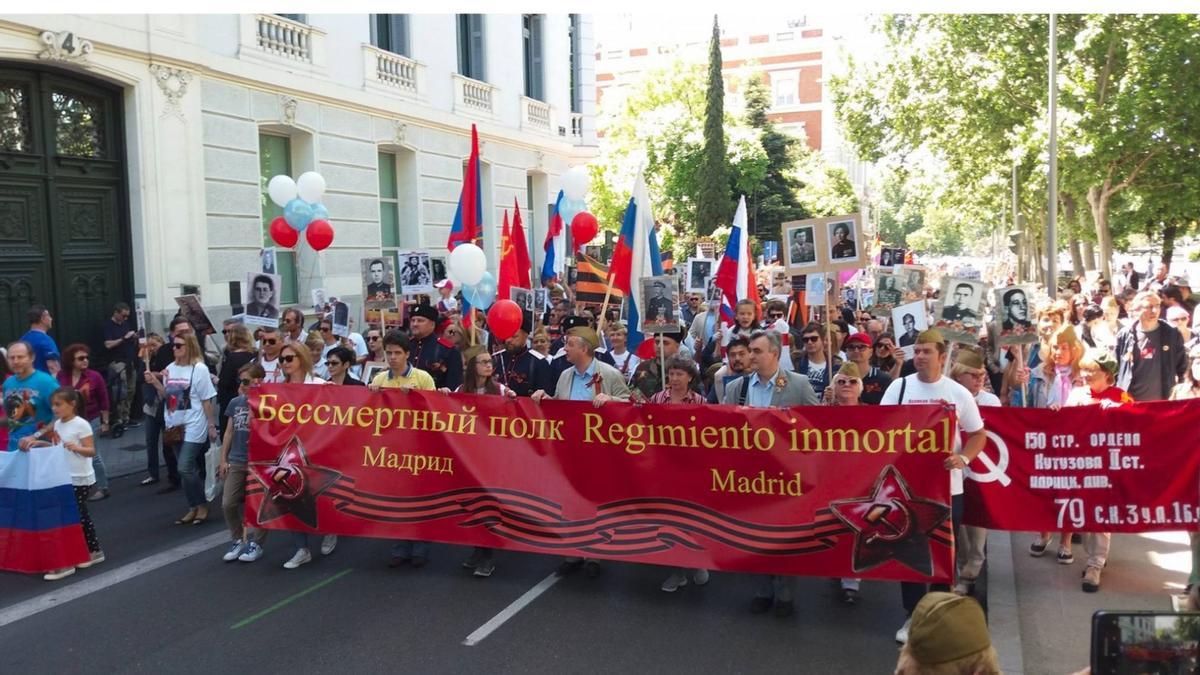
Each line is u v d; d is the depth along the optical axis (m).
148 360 10.23
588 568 6.79
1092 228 31.17
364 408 6.77
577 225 11.37
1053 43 18.47
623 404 6.17
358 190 19.02
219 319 15.49
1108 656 2.03
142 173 14.12
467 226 10.82
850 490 5.67
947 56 28.00
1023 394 8.31
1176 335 8.83
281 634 5.74
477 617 6.00
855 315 13.58
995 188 32.44
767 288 18.23
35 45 12.38
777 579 6.02
